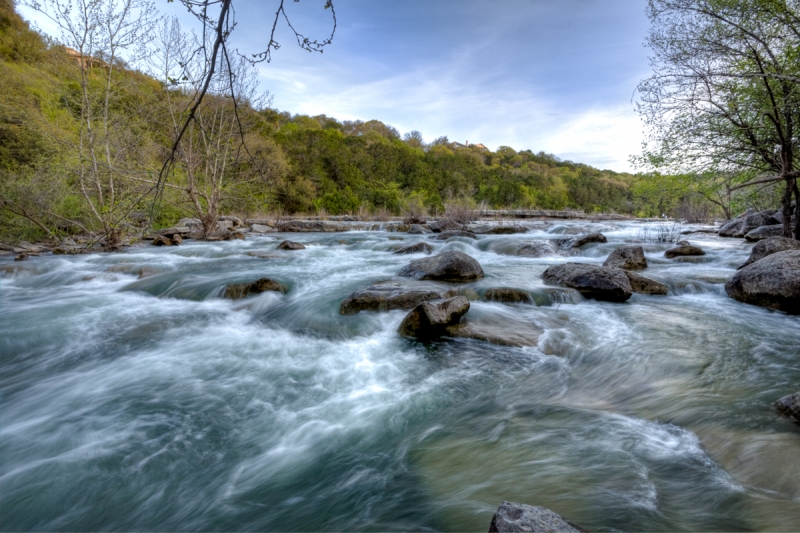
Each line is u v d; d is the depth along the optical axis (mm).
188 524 2426
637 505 2232
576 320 5582
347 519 2359
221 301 6957
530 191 48938
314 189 30031
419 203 27125
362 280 8078
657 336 4922
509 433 3080
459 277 7512
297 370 4383
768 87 7594
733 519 2107
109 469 2902
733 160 8930
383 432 3260
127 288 7980
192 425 3410
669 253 10062
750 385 3613
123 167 12891
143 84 13336
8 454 3053
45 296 7469
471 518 2205
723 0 7625
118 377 4285
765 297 5918
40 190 12375
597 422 3172
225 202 18344
